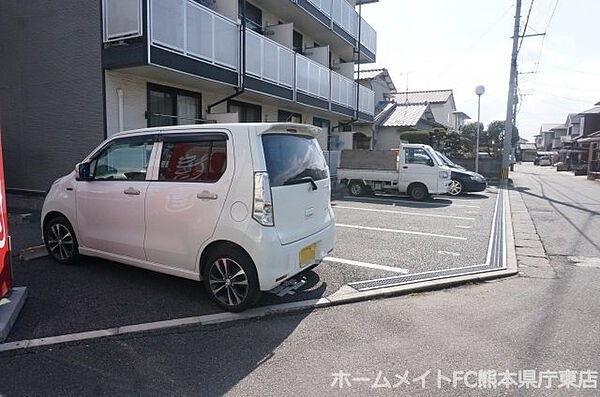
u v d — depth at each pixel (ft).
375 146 73.20
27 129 27.02
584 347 9.94
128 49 22.39
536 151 215.51
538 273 16.40
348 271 15.79
